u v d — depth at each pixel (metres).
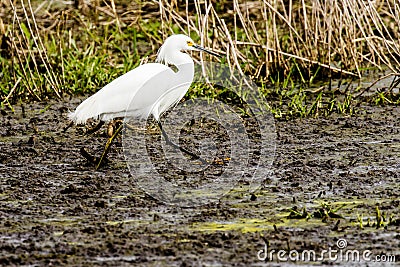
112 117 12.30
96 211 9.97
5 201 10.36
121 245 8.84
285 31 19.80
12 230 9.35
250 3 20.33
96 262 8.40
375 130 13.62
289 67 17.23
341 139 13.14
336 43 17.42
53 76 16.67
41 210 10.02
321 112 14.85
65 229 9.36
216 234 9.14
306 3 19.98
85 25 19.61
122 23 20.22
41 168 11.82
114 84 12.23
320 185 10.86
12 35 16.47
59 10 20.70
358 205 10.08
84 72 16.94
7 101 15.49
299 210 9.95
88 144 13.07
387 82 16.86
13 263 8.39
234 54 15.52
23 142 13.23
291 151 12.52
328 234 9.16
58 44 18.17
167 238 9.03
